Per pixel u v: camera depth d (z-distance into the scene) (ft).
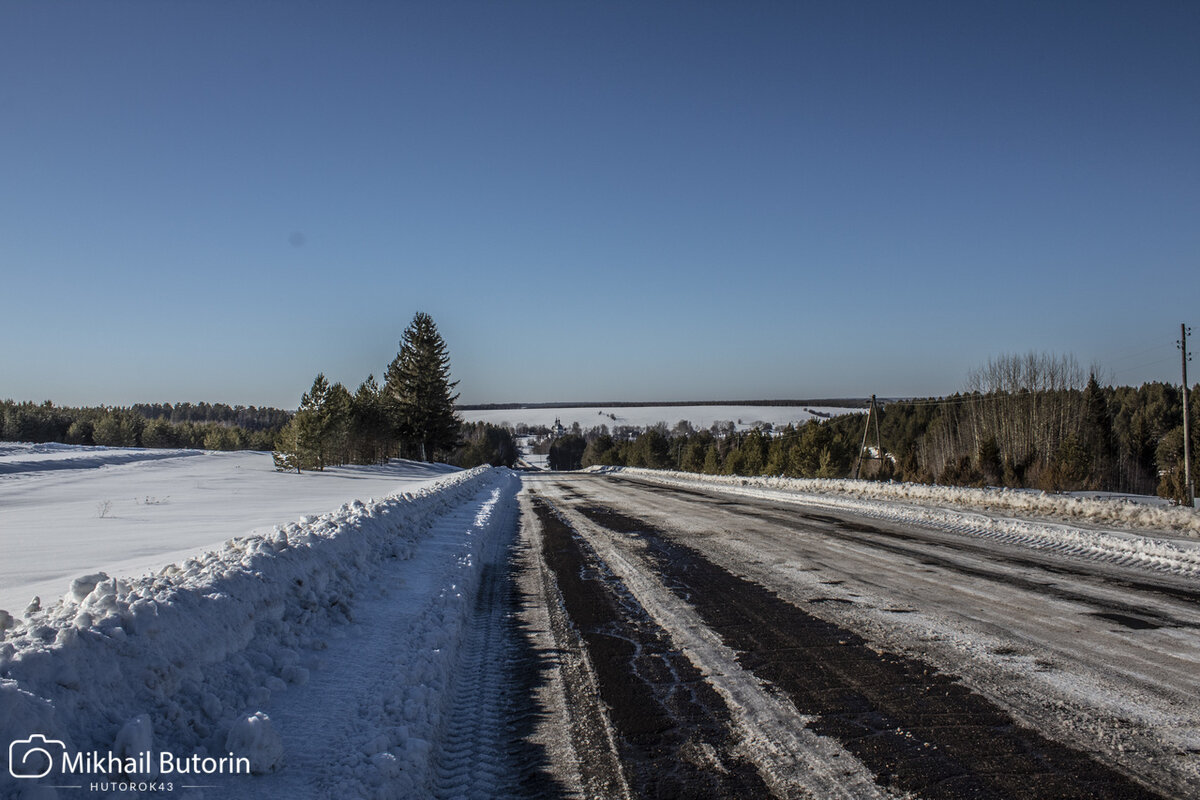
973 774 11.66
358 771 10.44
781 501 74.38
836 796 10.98
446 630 18.94
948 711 14.46
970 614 22.84
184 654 11.50
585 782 11.58
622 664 17.97
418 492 48.91
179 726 10.30
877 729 13.57
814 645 19.39
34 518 44.60
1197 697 15.20
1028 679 16.40
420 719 12.82
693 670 17.37
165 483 83.56
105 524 40.60
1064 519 48.96
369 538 26.63
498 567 33.27
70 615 11.43
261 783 9.84
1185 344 73.97
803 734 13.39
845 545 39.11
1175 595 25.58
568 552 38.09
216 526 39.40
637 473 171.01
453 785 11.44
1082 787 11.19
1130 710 14.46
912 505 61.26
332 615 18.35
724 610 23.82
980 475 92.73
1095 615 22.59
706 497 82.28
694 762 12.26
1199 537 39.29
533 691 15.99
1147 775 11.60
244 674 12.71
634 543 41.27
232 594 14.17
